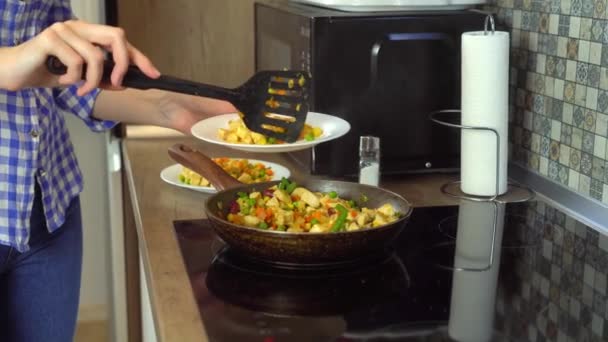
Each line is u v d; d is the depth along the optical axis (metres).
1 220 1.25
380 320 0.87
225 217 1.10
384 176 1.46
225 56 1.88
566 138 1.33
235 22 1.86
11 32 1.22
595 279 0.99
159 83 1.08
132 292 1.84
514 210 1.27
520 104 1.48
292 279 0.99
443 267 1.03
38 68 1.06
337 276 1.00
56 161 1.36
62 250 1.40
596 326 0.84
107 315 2.20
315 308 0.90
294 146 1.24
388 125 1.42
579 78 1.28
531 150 1.45
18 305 1.39
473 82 1.29
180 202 1.29
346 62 1.37
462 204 1.30
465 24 1.40
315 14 1.38
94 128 1.54
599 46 1.22
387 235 1.01
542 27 1.38
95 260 2.18
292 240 0.96
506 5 1.50
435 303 0.91
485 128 1.29
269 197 1.14
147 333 1.39
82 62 1.03
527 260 1.06
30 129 1.24
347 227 1.03
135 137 1.74
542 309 0.89
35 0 1.24
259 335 0.82
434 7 1.42
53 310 1.41
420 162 1.45
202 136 1.32
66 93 1.48
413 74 1.40
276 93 1.18
